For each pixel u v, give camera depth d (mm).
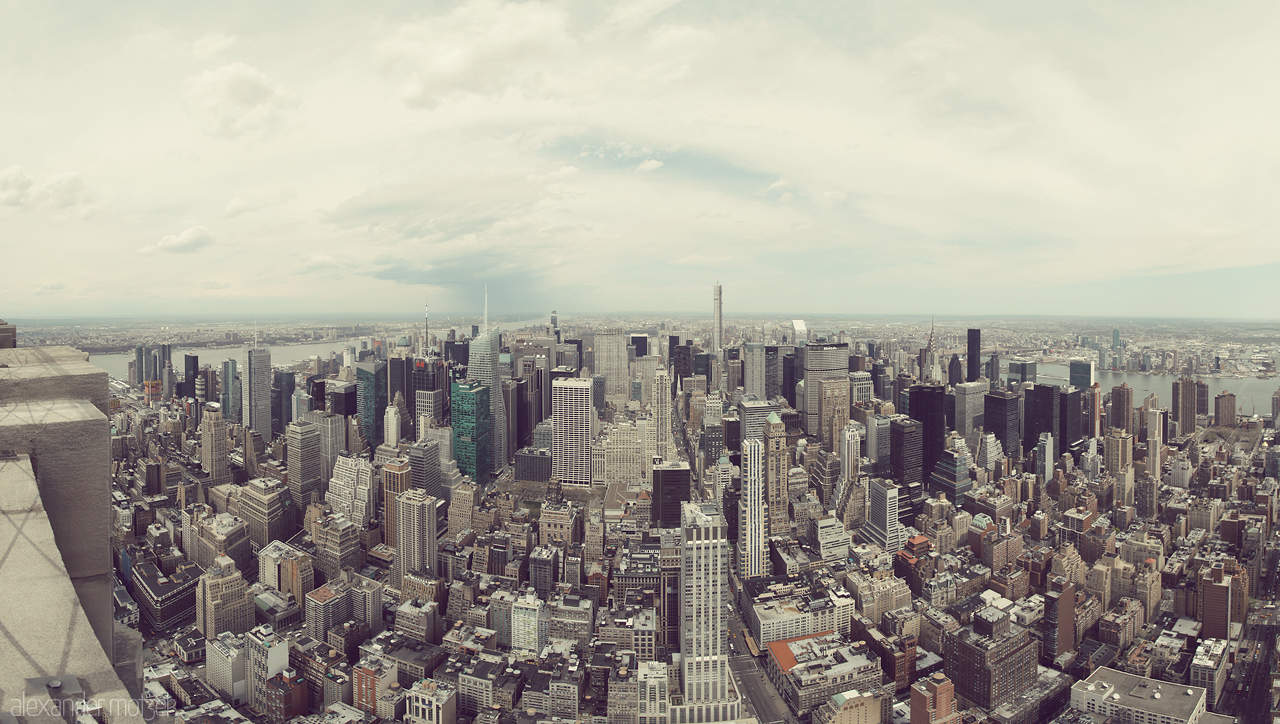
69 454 9211
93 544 9430
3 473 8461
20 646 6285
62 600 6957
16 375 10203
